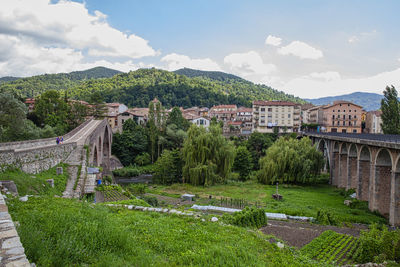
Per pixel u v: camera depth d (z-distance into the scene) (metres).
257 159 78.19
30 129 51.47
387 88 60.72
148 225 15.02
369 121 107.75
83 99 141.75
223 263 10.49
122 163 81.69
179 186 54.16
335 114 101.25
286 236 22.08
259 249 14.52
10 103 36.22
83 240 9.52
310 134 77.62
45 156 28.14
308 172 57.28
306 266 13.59
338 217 32.50
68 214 12.51
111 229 11.25
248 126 124.31
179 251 11.54
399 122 58.44
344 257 18.83
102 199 30.61
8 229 8.19
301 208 37.56
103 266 8.15
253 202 41.91
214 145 57.75
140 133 86.00
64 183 26.98
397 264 16.61
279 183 58.06
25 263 6.25
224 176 58.16
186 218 18.47
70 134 49.72
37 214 11.68
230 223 21.22
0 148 28.81
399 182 31.48
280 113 101.94
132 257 9.59
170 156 59.91
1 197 11.76
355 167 48.03
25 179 20.94
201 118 114.75
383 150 34.78
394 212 31.48
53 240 8.95
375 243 18.56
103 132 62.28
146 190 50.03
